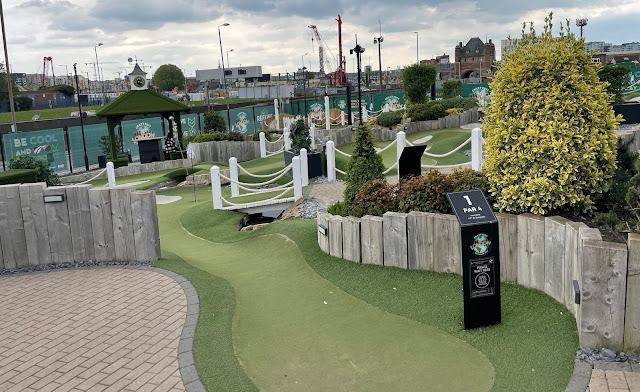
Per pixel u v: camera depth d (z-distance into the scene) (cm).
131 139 3741
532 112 758
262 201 1614
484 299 645
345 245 948
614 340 554
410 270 851
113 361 614
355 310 756
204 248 1234
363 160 1124
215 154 2877
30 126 4159
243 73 12662
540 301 678
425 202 880
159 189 2106
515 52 790
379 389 548
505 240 743
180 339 663
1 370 604
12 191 980
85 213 991
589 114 738
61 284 891
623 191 736
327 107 3894
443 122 3216
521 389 514
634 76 4497
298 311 769
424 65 3906
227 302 788
